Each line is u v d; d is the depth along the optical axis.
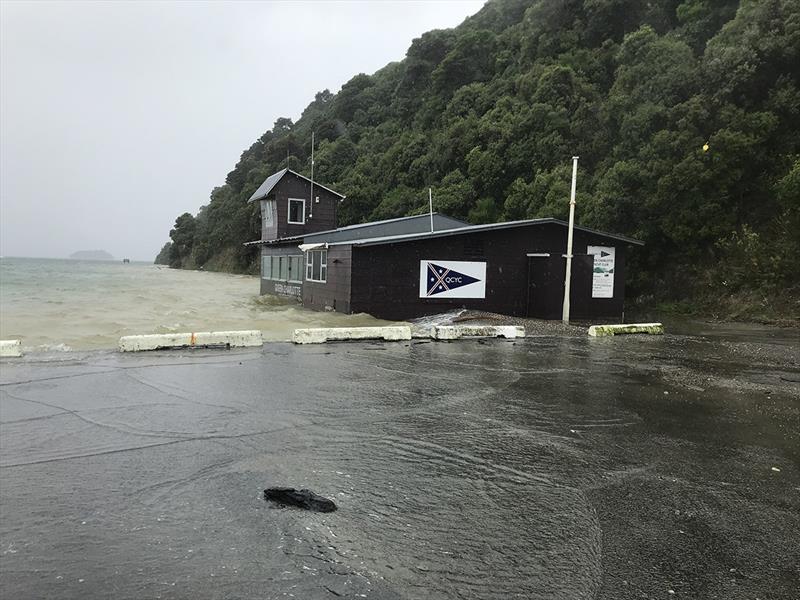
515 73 47.22
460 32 67.31
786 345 14.16
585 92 37.88
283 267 27.19
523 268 19.22
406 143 54.41
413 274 17.89
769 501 4.37
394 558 3.35
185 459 4.94
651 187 26.56
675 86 27.73
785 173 23.52
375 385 8.20
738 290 23.92
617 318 19.77
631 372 9.87
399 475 4.71
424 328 15.66
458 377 8.99
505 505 4.17
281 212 30.34
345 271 17.84
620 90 33.53
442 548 3.49
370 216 51.44
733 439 5.99
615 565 3.35
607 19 41.53
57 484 4.36
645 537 3.72
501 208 38.97
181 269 88.44
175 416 6.28
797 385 8.98
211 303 24.08
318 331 12.59
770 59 24.81
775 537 3.77
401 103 62.56
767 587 3.16
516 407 7.13
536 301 18.92
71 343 11.89
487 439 5.76
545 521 3.92
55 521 3.75
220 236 75.75
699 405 7.50
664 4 39.34
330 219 31.69
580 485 4.61
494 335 14.31
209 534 3.59
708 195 25.00
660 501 4.32
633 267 28.50
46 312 18.09
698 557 3.48
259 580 3.06
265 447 5.30
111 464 4.79
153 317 17.61
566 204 30.39
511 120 40.22
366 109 72.50
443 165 45.88
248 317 17.92
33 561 3.25
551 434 6.00
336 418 6.38
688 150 25.20
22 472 4.60
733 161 24.12
